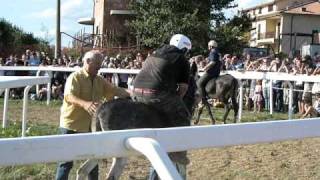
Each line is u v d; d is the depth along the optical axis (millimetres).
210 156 8891
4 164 2680
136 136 3105
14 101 18000
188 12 35156
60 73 19000
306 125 3926
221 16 36812
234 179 7551
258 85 17156
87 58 6031
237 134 3520
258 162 8547
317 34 63812
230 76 13586
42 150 2781
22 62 20781
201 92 13500
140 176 7492
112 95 6398
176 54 6305
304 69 16547
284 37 65188
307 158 8875
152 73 6266
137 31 35406
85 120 6082
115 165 5684
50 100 18234
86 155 2936
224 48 34812
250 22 38375
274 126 3721
